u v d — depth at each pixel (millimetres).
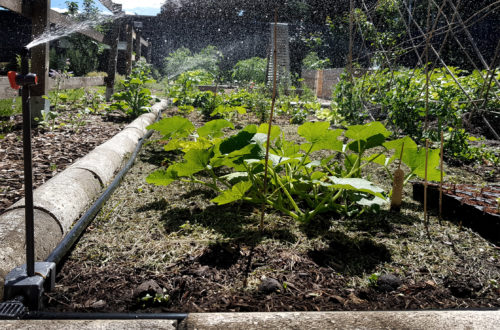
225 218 2170
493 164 3689
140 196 2496
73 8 10922
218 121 2568
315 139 2275
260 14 19156
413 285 1537
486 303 1425
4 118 4750
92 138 4191
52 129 4461
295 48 18219
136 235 1916
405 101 4387
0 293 1339
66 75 5938
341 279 1568
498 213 2002
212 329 1117
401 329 1115
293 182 2400
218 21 19266
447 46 10164
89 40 12375
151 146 4012
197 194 2572
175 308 1338
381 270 1653
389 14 10289
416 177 3078
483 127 5145
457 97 4168
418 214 2314
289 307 1356
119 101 6031
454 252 1830
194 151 2242
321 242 1895
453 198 2258
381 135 2277
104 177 2725
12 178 2652
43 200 1946
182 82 7523
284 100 8258
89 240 1850
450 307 1393
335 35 16828
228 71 16750
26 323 1107
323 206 2172
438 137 4062
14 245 1550
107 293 1420
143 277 1530
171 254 1721
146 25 19062
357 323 1146
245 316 1180
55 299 1373
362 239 1938
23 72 1253
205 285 1487
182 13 18984
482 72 4473
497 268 1687
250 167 2354
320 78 12414
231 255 1732
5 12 11383
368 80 5648
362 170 3262
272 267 1638
